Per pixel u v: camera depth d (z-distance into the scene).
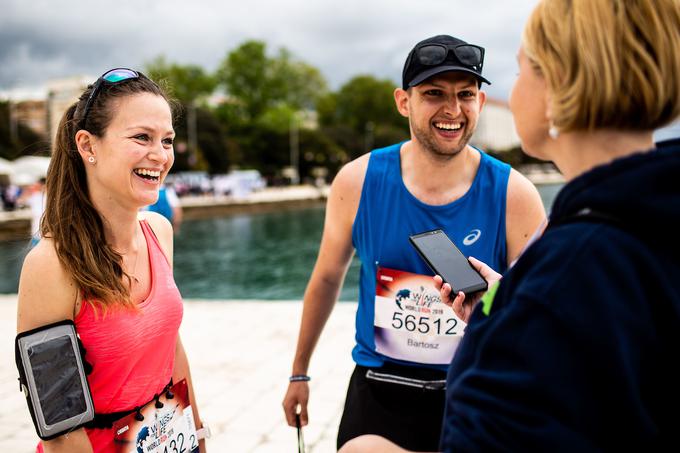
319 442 3.48
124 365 1.50
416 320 1.93
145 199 1.54
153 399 1.60
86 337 1.46
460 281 1.45
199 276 17.84
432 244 1.57
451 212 1.91
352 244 2.16
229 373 4.73
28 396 1.33
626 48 0.79
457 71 1.75
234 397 4.21
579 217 0.79
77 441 1.40
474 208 1.92
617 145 0.83
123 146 1.49
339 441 2.00
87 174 1.53
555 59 0.85
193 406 1.90
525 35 0.92
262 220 40.16
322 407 3.98
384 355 1.98
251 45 84.94
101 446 1.48
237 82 84.88
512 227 1.92
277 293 15.08
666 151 0.77
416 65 1.83
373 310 2.04
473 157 1.97
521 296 0.78
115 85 1.50
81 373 1.39
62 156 1.51
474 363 0.82
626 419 0.72
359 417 1.96
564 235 0.79
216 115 80.94
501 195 1.90
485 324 0.84
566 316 0.73
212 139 66.50
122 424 1.52
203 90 78.44
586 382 0.72
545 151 0.96
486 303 0.89
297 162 77.88
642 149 0.83
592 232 0.76
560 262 0.76
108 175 1.50
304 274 18.02
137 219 1.70
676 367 0.73
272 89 85.88
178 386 1.71
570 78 0.83
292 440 3.51
